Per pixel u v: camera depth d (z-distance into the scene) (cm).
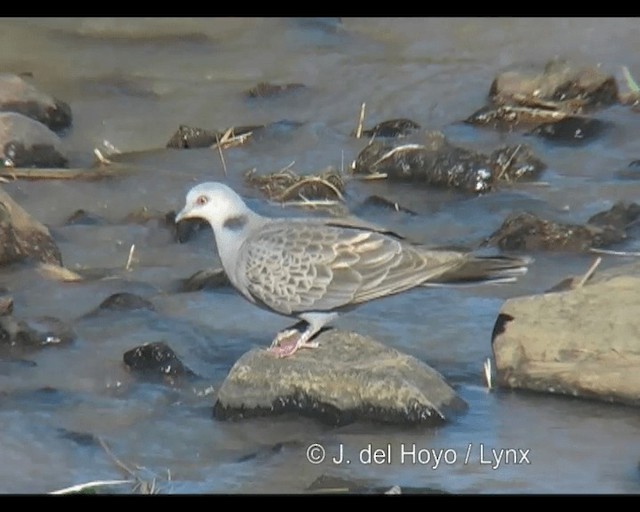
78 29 2219
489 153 1831
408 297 1455
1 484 1164
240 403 1241
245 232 1285
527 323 1285
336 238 1257
